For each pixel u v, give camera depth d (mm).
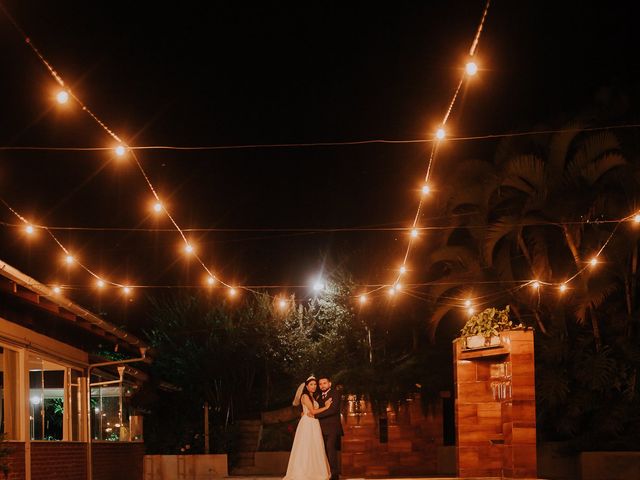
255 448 28891
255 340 29703
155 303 30938
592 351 23328
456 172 24422
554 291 23688
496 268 24156
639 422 22875
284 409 29312
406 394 25719
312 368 27906
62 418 18453
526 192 23531
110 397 22875
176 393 29562
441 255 24828
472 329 16891
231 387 29891
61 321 18500
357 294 27219
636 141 22922
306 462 15305
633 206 22531
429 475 24688
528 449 15883
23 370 15594
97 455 20609
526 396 15969
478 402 17312
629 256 23031
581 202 22703
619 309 23734
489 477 16953
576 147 23516
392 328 26953
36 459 16125
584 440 22906
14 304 15594
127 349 22891
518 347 16062
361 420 25625
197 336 30328
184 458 25594
